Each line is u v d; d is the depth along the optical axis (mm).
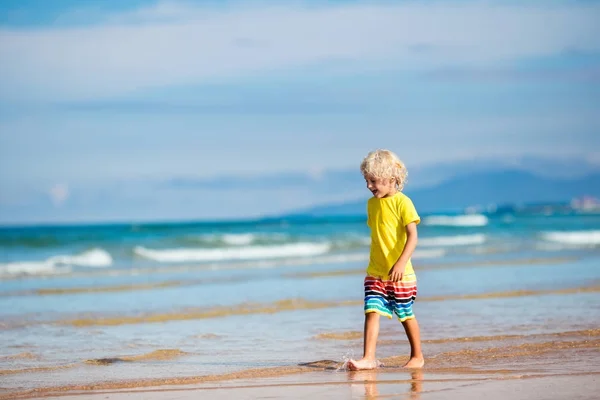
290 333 12047
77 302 17484
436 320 13062
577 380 7371
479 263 27922
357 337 11406
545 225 63188
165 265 31297
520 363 8625
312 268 27812
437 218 83312
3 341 11516
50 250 37000
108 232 45938
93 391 7395
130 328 12953
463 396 6629
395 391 6938
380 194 8555
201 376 8172
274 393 7020
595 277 21781
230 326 13000
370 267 8703
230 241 41656
